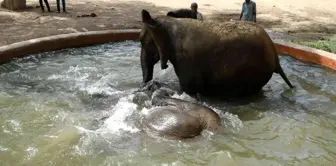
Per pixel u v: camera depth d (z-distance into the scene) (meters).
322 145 5.66
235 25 7.06
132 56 9.93
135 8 16.31
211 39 6.90
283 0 20.89
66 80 8.04
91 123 6.09
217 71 6.95
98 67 8.98
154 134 5.61
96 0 18.09
